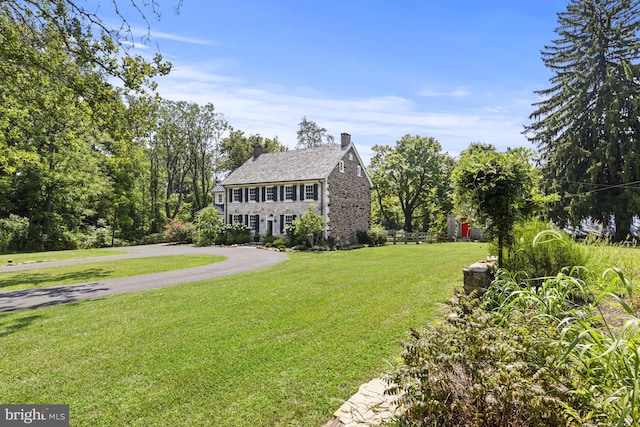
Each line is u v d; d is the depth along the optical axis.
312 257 17.28
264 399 3.35
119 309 6.95
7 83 11.53
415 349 2.45
